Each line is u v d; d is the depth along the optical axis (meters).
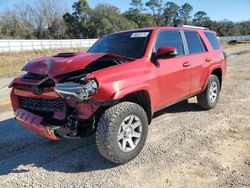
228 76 11.87
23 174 4.11
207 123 5.89
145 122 4.41
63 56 4.56
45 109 4.24
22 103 4.57
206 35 6.66
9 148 5.00
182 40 5.75
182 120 6.11
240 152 4.54
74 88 3.79
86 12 67.81
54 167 4.29
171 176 3.92
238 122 5.92
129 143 4.24
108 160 4.40
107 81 3.94
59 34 69.50
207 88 6.43
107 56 4.51
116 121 3.98
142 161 4.35
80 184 3.81
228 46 40.31
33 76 4.32
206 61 6.25
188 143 4.94
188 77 5.66
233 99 7.79
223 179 3.80
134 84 4.23
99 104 3.91
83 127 4.13
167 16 95.88
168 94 5.14
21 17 66.50
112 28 67.38
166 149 4.73
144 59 4.69
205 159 4.35
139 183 3.79
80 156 4.60
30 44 39.31
